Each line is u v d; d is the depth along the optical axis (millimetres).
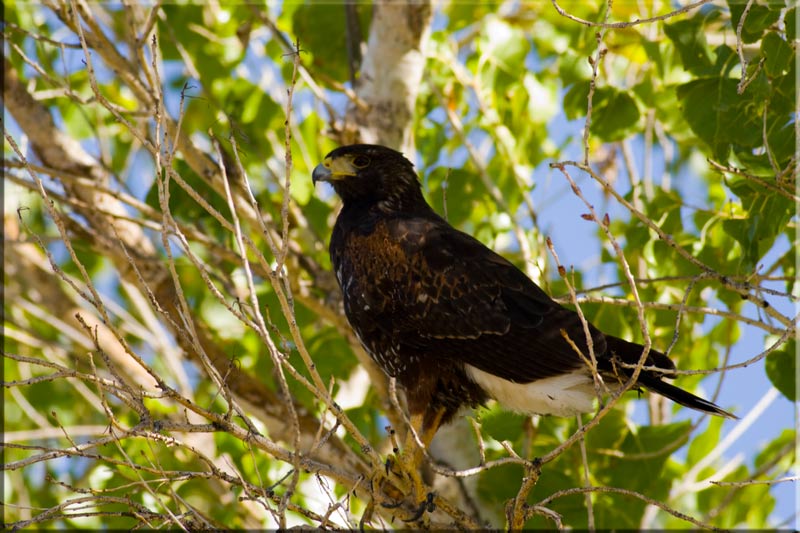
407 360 9820
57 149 12602
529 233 13133
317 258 12727
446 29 15016
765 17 9227
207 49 13961
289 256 11469
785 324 8922
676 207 11047
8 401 15336
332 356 12680
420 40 12227
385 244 9773
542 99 12977
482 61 12914
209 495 12438
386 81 12211
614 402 7027
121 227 12500
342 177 10562
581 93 11750
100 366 14594
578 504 11781
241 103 13250
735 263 10969
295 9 14477
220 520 12086
